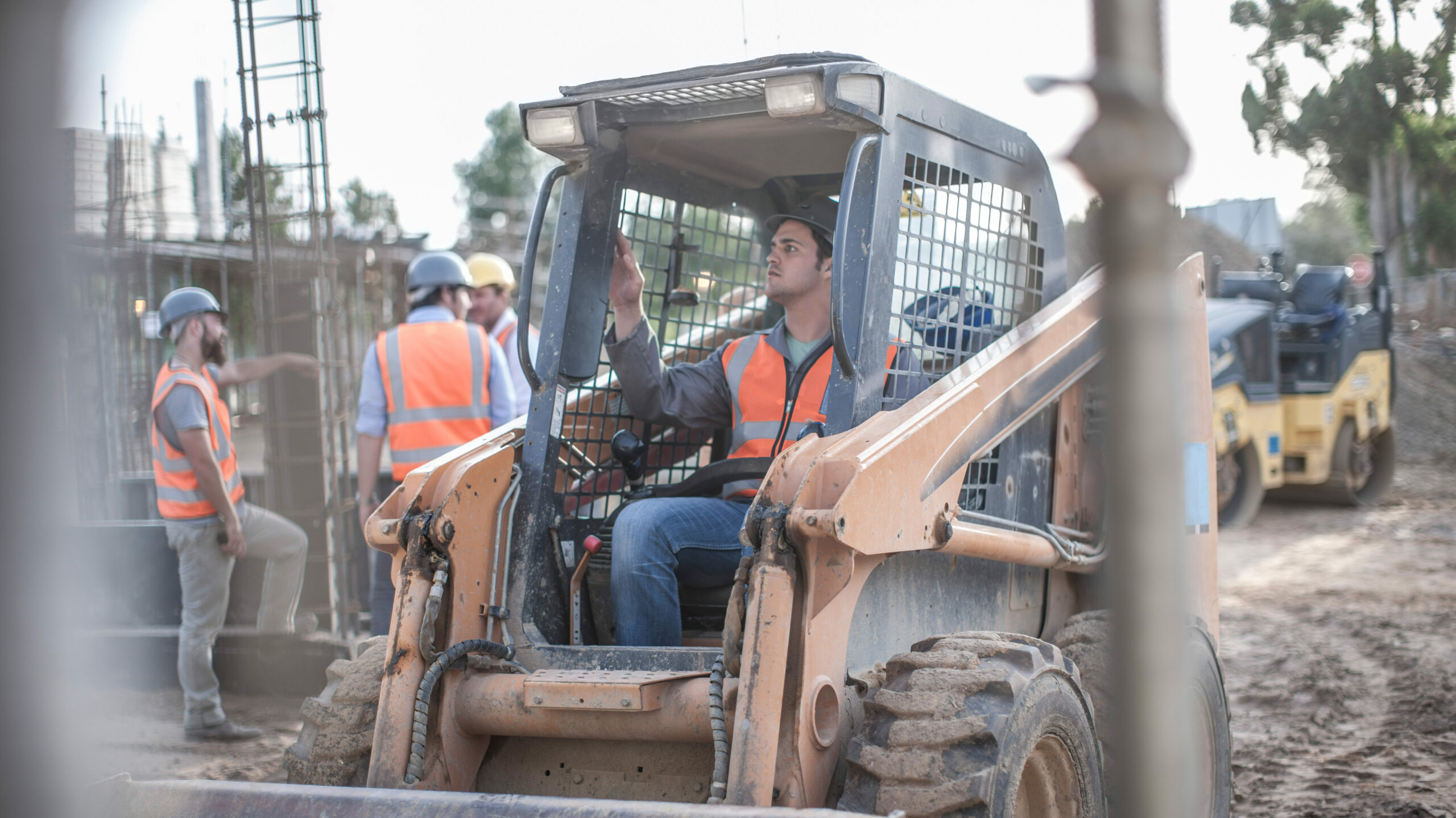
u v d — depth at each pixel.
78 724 2.48
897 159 2.91
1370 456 12.98
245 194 6.72
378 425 5.54
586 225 3.24
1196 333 3.89
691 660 2.74
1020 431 3.44
